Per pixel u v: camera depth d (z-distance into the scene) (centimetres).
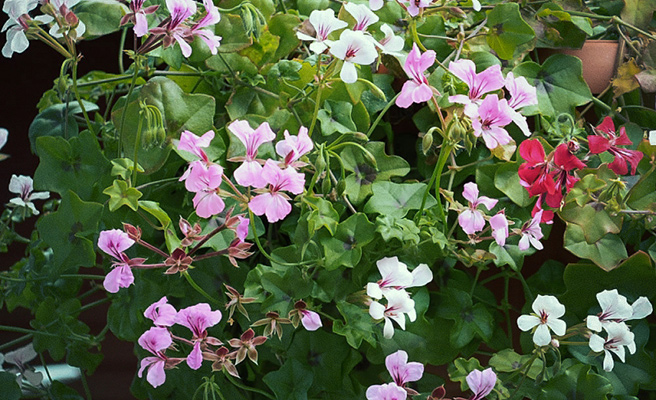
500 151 130
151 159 126
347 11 123
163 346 117
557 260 139
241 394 135
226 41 131
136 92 133
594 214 126
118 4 131
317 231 126
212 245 126
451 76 131
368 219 133
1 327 147
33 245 150
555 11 138
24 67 345
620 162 127
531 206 133
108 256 137
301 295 125
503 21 134
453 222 135
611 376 129
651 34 141
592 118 143
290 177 115
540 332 120
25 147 342
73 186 132
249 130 115
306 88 133
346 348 129
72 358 147
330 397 131
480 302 134
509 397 127
